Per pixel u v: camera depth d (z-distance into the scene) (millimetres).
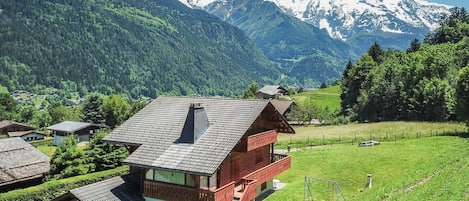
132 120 38938
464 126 74000
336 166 52719
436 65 94312
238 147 35469
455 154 49062
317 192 43375
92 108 153375
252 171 40500
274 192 44469
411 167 46969
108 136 37062
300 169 54188
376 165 50500
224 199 31484
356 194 41562
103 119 148625
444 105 86125
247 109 36281
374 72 116125
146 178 33656
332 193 42719
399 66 108188
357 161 53344
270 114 41375
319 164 55156
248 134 38219
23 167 53219
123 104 150375
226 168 35594
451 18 190375
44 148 109875
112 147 60500
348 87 131625
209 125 35000
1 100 189250
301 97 167750
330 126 97438
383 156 53938
